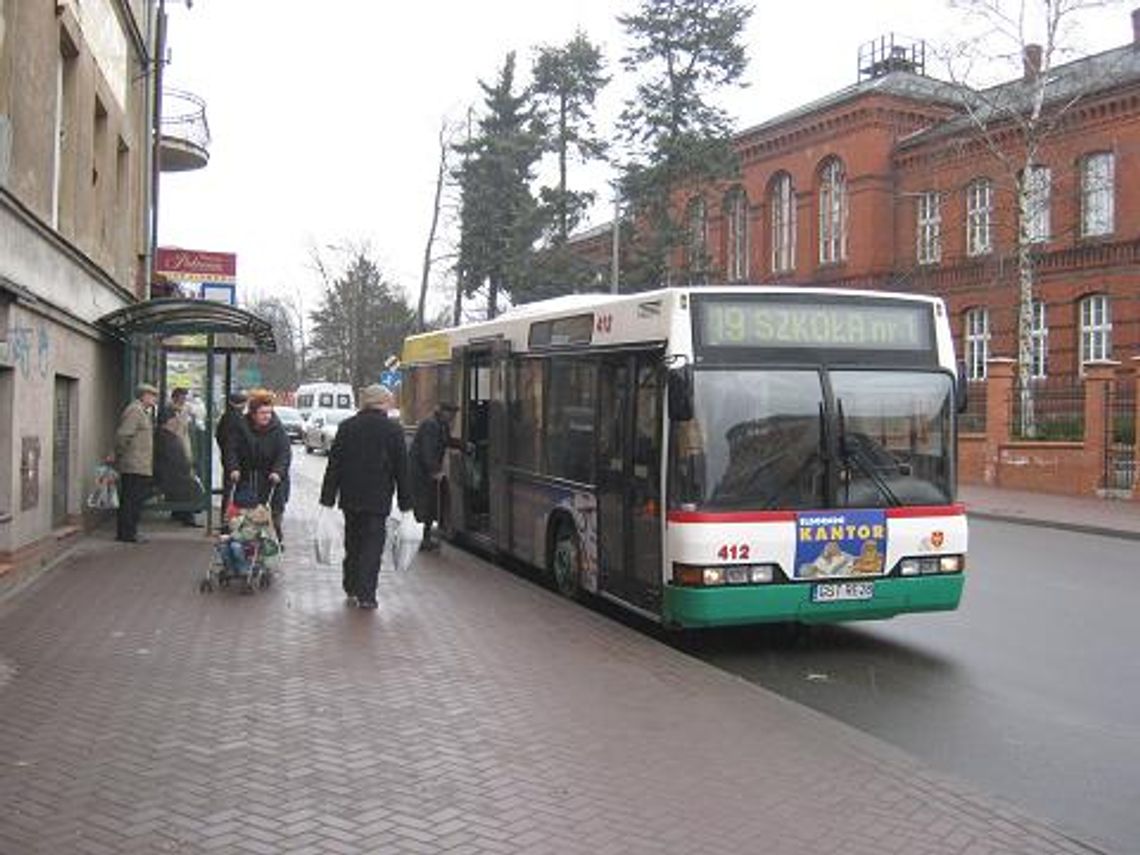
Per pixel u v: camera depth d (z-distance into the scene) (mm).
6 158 10180
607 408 10156
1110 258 37531
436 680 7285
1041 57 33562
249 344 17828
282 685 7035
